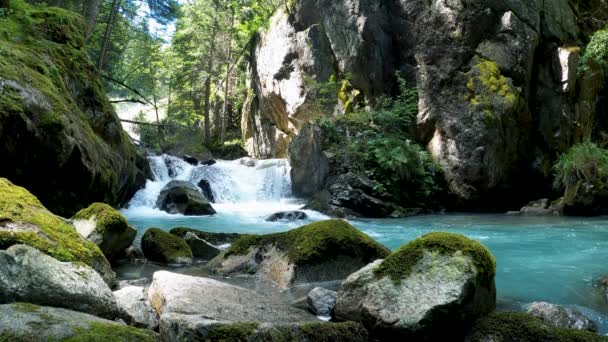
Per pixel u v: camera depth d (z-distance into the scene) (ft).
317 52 60.70
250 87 78.95
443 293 10.77
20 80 23.34
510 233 28.96
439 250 11.59
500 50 45.32
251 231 31.65
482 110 43.86
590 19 52.80
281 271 15.97
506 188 45.03
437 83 47.67
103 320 9.35
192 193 41.63
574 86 45.34
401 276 11.56
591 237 27.07
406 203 44.60
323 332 10.07
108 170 29.99
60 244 12.44
